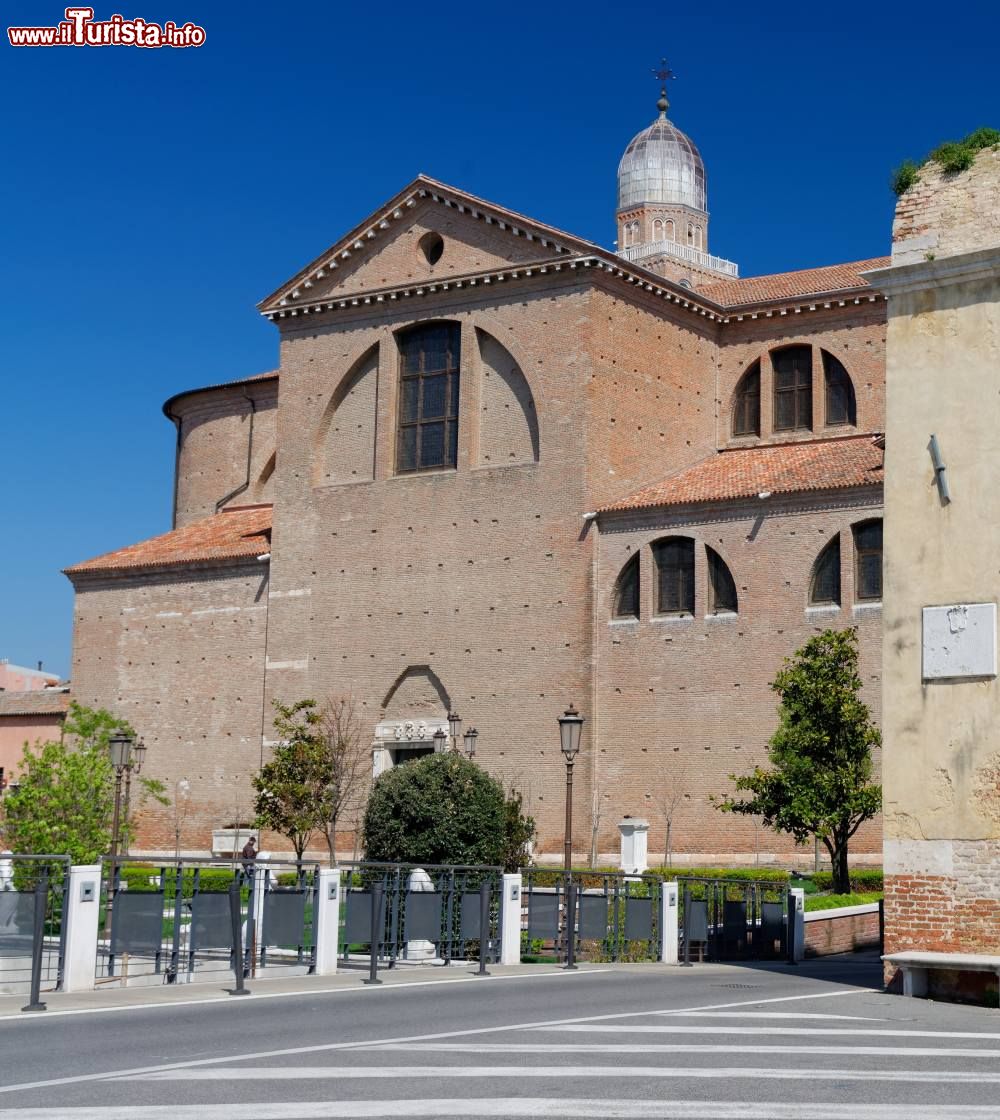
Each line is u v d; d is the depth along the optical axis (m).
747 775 51.06
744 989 24.94
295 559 63.31
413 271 61.66
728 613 52.94
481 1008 21.11
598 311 57.69
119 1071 14.82
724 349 63.00
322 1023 19.08
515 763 56.31
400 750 59.75
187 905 27.41
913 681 24.44
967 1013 21.33
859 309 60.06
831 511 51.41
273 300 64.62
